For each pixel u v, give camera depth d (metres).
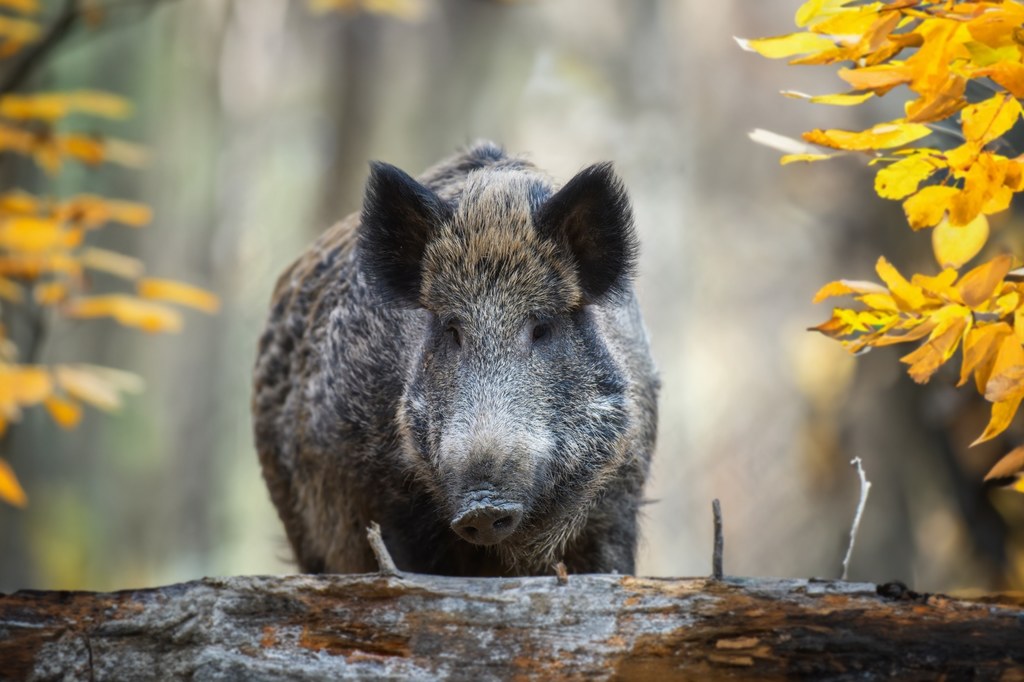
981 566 14.71
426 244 8.30
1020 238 10.68
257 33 42.31
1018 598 6.58
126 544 30.45
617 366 8.45
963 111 6.30
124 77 31.06
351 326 8.96
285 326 10.48
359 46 41.81
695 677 6.06
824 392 20.33
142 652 6.39
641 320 9.75
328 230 10.88
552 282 8.12
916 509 17.28
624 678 6.11
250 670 6.29
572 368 8.14
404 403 8.18
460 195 8.77
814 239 30.78
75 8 13.28
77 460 29.03
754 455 25.30
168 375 31.91
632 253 8.43
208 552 33.25
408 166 41.09
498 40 39.88
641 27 37.72
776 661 5.96
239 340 36.12
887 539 17.56
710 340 32.88
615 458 8.37
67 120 29.39
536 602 6.23
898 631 5.86
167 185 31.84
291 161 43.00
